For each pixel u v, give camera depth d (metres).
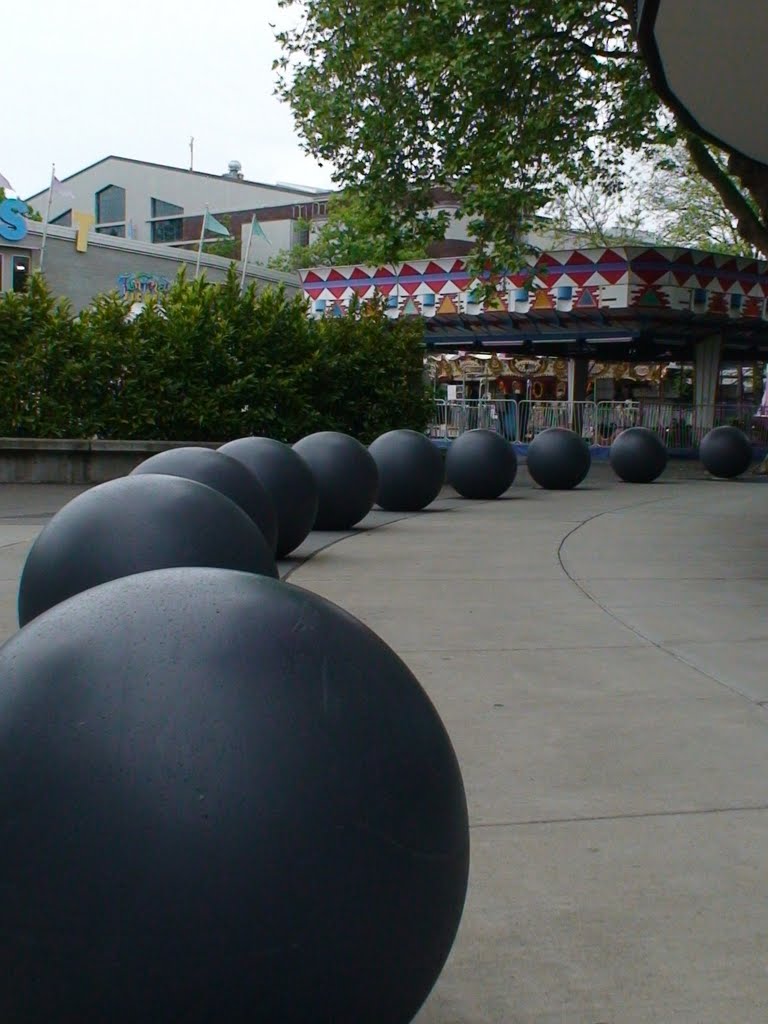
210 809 2.34
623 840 4.34
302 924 2.34
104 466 21.05
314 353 23.44
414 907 2.51
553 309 32.22
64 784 2.37
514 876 3.99
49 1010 2.32
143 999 2.29
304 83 24.00
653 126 24.61
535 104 23.14
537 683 6.64
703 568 11.34
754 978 3.33
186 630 2.61
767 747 5.48
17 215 40.88
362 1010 2.46
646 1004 3.18
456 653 7.39
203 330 22.31
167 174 75.88
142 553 6.09
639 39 9.33
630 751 5.40
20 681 2.56
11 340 21.47
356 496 14.43
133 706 2.45
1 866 2.36
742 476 27.56
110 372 21.62
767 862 4.15
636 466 24.56
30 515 15.43
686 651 7.49
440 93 22.55
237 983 2.31
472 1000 3.19
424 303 34.97
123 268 44.50
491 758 5.28
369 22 22.78
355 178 24.73
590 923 3.65
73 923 2.29
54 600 6.11
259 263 60.03
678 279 31.17
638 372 46.16
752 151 12.48
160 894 2.29
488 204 23.39
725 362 45.31
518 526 15.26
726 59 9.59
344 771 2.46
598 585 10.20
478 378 45.53
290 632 2.67
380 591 9.77
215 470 9.34
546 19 21.39
